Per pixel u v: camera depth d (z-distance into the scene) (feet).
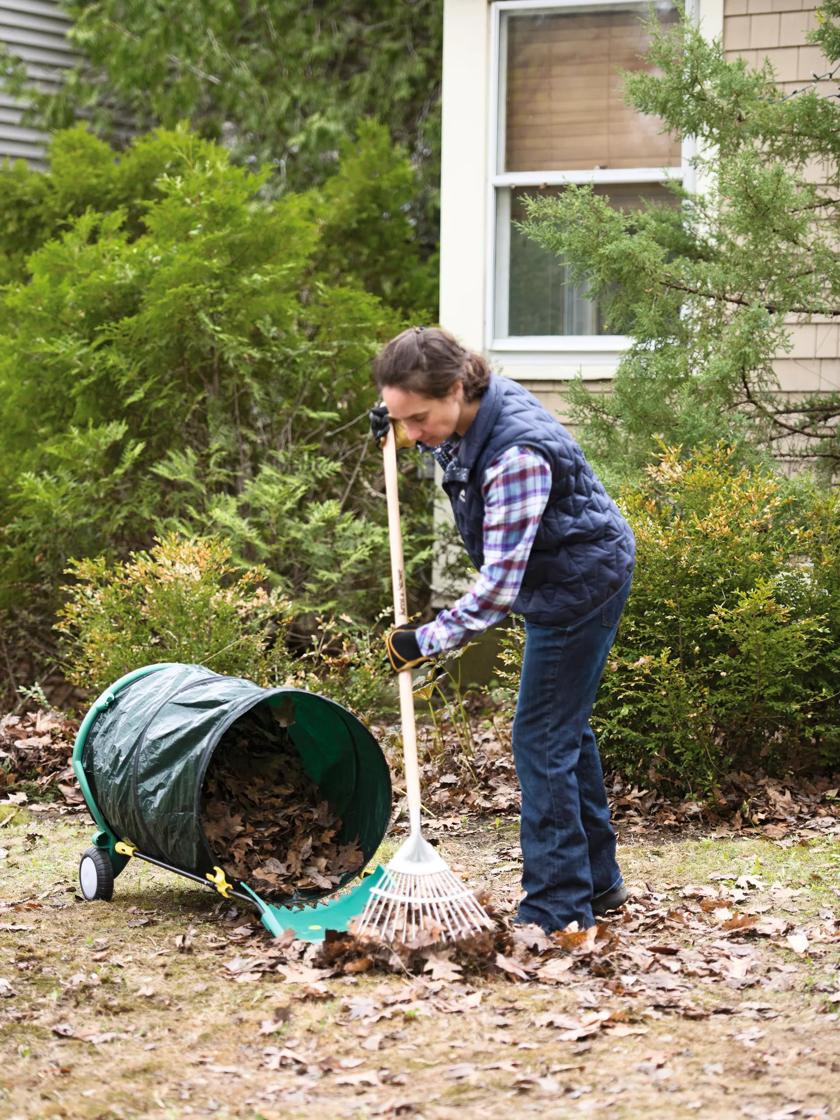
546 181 29.14
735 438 22.24
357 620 26.37
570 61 29.14
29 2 41.09
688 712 18.43
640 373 23.50
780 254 22.72
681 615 18.95
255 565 25.26
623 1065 10.19
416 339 11.50
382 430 13.80
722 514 18.86
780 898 14.78
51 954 13.05
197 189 27.71
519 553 11.74
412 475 29.86
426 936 12.23
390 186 34.73
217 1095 9.82
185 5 40.52
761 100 23.34
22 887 15.76
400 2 40.47
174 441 27.63
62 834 18.31
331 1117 9.39
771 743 19.36
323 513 25.07
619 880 14.11
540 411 12.22
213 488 27.40
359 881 14.82
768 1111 9.37
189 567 21.40
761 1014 11.30
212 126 41.73
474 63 29.25
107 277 26.48
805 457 23.80
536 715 12.89
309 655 23.12
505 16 29.37
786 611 18.28
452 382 11.52
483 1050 10.50
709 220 24.20
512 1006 11.34
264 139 41.83
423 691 20.93
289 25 41.14
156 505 26.61
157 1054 10.59
